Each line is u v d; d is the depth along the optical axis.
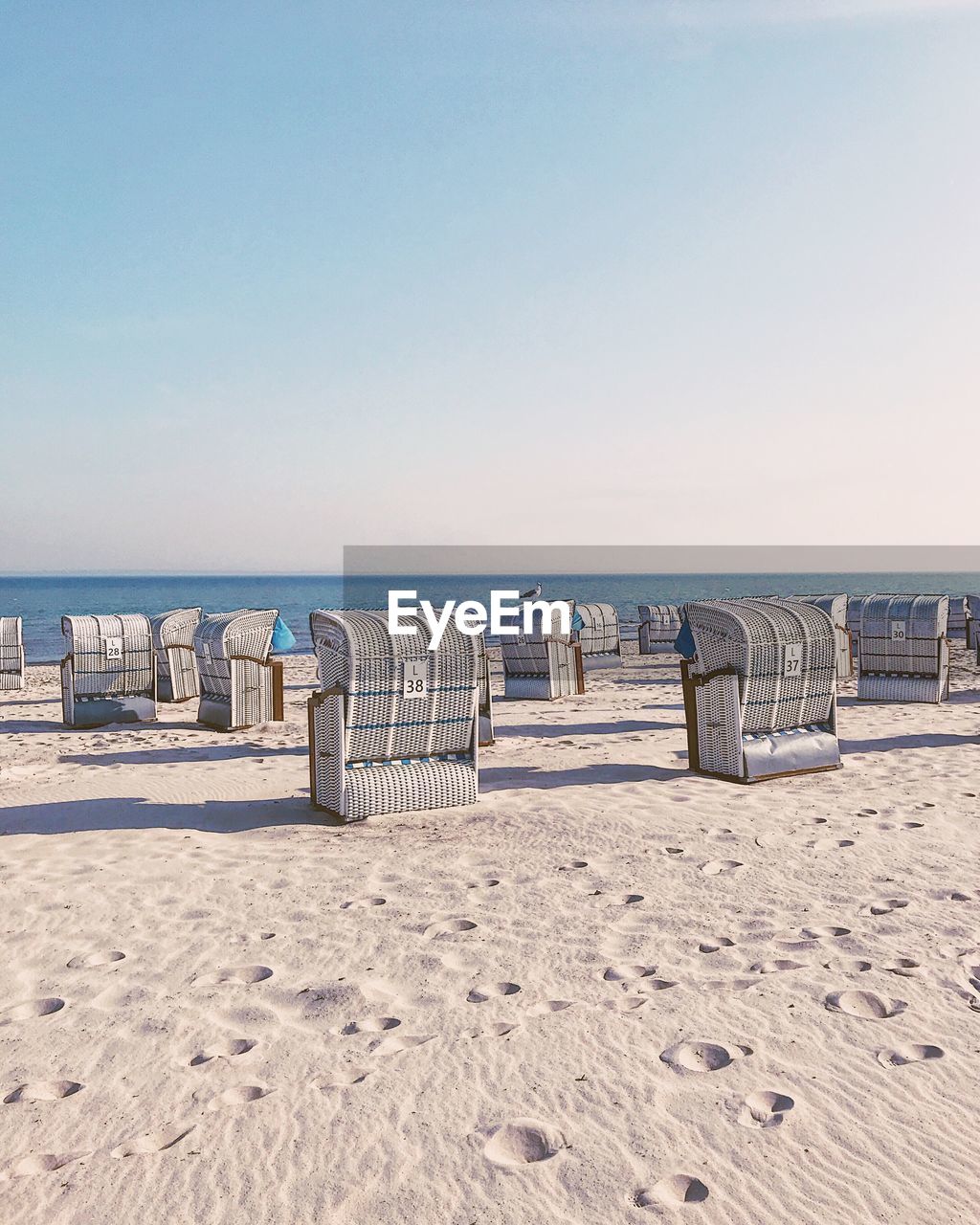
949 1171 2.69
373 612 7.85
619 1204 2.56
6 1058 3.53
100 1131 3.00
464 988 4.12
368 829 7.00
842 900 5.23
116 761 10.48
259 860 6.19
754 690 8.55
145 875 5.87
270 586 182.38
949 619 27.77
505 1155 2.81
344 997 4.04
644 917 5.02
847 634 19.05
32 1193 2.68
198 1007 3.96
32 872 5.96
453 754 7.76
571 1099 3.13
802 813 7.23
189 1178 2.73
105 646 13.77
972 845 6.25
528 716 13.85
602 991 4.04
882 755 9.77
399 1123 3.01
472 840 6.64
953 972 4.15
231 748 11.26
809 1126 2.93
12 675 20.09
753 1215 2.50
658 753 10.17
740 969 4.27
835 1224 2.46
